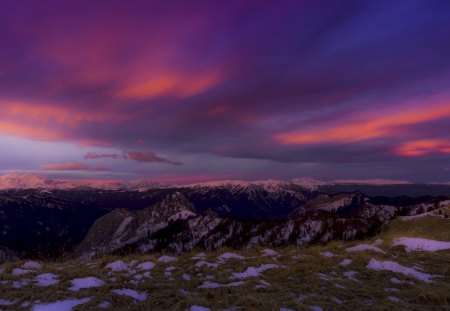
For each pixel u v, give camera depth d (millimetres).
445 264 19781
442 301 13195
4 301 11648
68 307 11273
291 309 11664
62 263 19594
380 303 12664
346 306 12359
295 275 16125
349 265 18344
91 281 13969
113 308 11414
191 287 14031
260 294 12773
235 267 17688
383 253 22203
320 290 13812
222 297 12469
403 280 15914
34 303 11430
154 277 15672
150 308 11602
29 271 15617
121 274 15547
